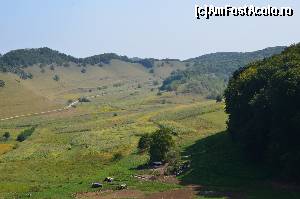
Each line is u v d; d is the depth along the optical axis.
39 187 66.25
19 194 61.44
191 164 73.12
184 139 102.50
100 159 91.06
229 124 82.19
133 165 80.50
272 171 63.97
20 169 87.69
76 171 81.06
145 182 65.19
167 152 78.62
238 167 67.94
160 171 72.00
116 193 58.78
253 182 60.88
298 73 59.12
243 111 74.75
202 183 62.22
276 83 61.22
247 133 68.31
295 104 58.97
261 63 88.00
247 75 79.00
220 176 65.00
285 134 60.12
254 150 69.25
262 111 64.56
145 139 94.12
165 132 80.94
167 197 55.34
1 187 67.06
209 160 74.25
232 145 82.62
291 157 57.84
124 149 98.88
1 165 94.50
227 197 53.72
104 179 68.56
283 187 57.09
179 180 65.06
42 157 101.62
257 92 71.50
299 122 56.66
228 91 85.00
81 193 60.12
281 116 60.41
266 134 66.44
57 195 59.28
